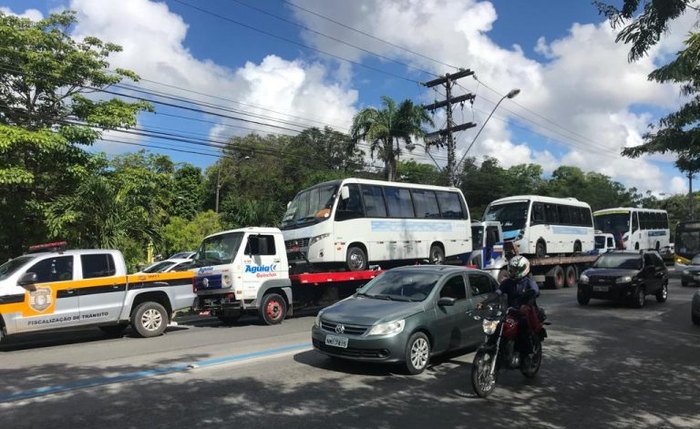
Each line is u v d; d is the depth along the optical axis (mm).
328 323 8352
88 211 16328
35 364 9250
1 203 16312
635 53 5102
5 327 10859
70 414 6188
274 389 7262
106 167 17891
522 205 24281
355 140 31859
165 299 13031
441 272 9375
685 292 21906
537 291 7766
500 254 21156
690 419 6277
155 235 17875
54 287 11414
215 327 14305
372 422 5992
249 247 14102
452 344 8852
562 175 71312
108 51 17734
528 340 7719
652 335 11836
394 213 17094
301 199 16672
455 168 32094
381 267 17047
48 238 16906
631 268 17422
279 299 14469
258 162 49125
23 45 16156
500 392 7336
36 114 16453
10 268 11547
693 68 7000
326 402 6707
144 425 5801
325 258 15156
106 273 12164
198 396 6910
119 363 9109
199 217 37625
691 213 65125
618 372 8492
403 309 8297
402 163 54688
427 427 5871
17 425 5812
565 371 8547
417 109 31234
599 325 13258
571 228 26938
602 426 6016
